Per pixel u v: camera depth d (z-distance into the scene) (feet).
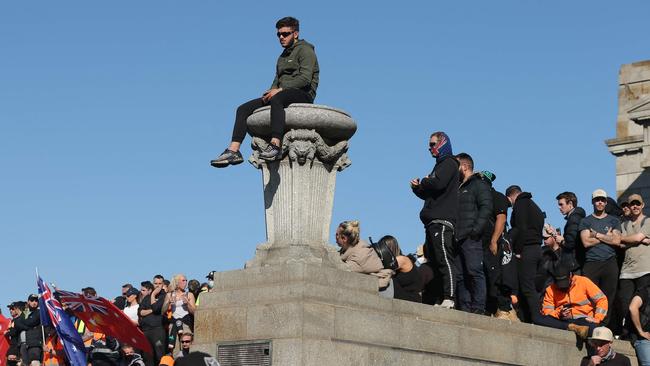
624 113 104.78
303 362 38.27
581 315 51.65
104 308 49.85
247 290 40.98
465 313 45.98
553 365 49.52
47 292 52.29
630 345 52.75
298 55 43.34
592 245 52.65
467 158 50.06
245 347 40.01
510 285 51.67
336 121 42.50
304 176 42.60
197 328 41.93
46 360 58.39
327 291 40.09
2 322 69.36
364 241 44.78
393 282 46.34
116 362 54.29
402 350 41.96
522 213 52.60
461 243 49.14
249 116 43.19
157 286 54.03
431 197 48.11
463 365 44.62
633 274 52.65
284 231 42.47
